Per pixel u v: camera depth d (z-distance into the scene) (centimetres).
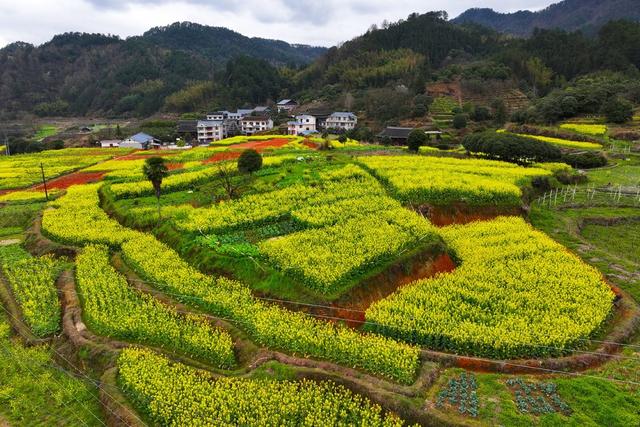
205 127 12525
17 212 4788
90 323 2780
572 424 1825
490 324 2475
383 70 15875
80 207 4653
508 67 14625
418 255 3197
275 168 5528
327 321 2586
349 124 12725
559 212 4625
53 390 2347
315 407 2006
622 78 12256
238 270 3097
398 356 2211
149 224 4053
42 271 3419
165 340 2553
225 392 2103
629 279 3077
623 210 4678
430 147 8425
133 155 8181
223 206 4131
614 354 2316
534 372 2167
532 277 2955
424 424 1895
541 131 9425
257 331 2511
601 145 8138
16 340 2736
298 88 18712
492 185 4566
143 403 2131
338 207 3966
